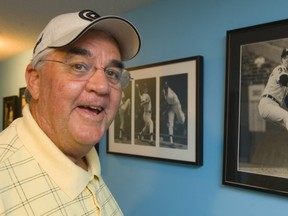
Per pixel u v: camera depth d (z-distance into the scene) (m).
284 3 1.21
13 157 0.68
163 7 1.74
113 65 0.79
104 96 0.76
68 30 0.72
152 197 1.76
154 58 1.78
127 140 1.91
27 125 0.73
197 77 1.49
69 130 0.74
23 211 0.63
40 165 0.70
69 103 0.73
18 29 2.42
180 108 1.58
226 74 1.37
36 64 0.76
